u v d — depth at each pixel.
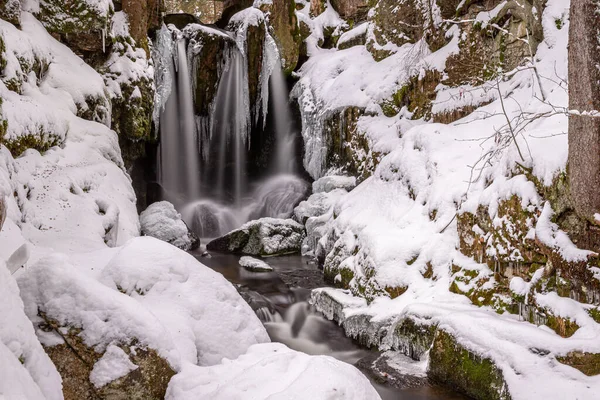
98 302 3.10
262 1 14.79
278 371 3.04
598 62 4.07
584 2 4.06
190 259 4.10
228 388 2.88
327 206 11.09
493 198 5.70
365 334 6.40
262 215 13.97
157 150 12.83
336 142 12.67
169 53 12.46
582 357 4.05
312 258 10.57
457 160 7.30
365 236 7.70
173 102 12.98
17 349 2.41
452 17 10.48
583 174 4.36
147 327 3.12
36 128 6.76
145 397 3.02
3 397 2.00
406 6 12.33
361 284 7.16
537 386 4.02
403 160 8.24
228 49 13.73
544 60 7.87
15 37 7.27
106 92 9.33
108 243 6.64
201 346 3.64
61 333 3.02
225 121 14.53
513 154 5.66
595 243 4.51
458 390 4.83
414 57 11.12
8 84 6.71
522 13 8.32
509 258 5.32
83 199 6.70
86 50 9.43
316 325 7.19
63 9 8.84
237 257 10.74
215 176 14.65
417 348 5.57
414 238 6.97
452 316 5.10
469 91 9.08
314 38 16.22
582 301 4.52
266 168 15.72
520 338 4.45
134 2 10.45
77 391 2.97
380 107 11.62
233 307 3.96
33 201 6.09
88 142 8.11
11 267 3.28
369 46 13.62
